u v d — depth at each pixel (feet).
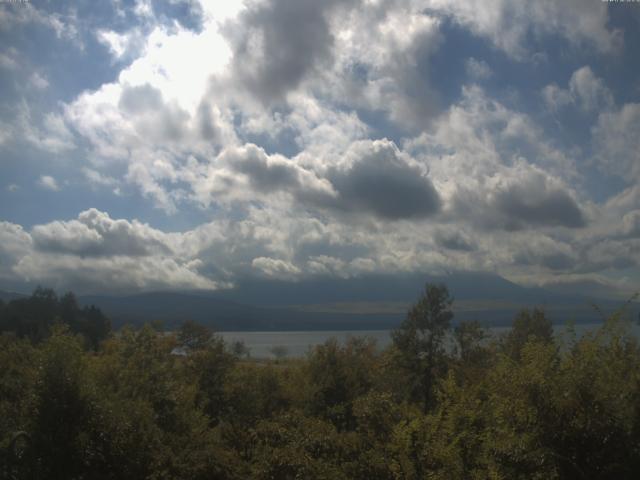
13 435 40.22
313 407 91.09
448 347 98.12
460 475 26.55
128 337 84.94
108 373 57.88
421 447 30.60
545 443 21.85
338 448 35.45
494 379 26.11
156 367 63.41
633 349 24.03
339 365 99.55
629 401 21.62
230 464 40.60
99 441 41.63
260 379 103.24
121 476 41.19
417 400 92.17
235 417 88.58
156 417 48.01
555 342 25.53
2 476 39.68
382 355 108.99
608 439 21.18
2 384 51.06
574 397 21.91
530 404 22.43
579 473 21.29
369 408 37.58
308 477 32.86
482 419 27.78
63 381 42.06
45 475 39.78
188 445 46.11
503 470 22.91
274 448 37.58
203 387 96.17
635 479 20.74
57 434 40.81
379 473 31.76
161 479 40.50
